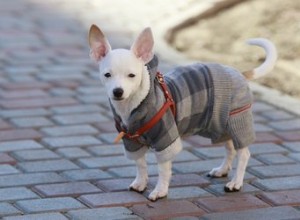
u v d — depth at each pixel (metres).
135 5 10.47
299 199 5.16
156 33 9.12
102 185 5.39
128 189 5.32
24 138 6.29
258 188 5.36
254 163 5.80
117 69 4.80
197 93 5.04
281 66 7.83
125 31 9.31
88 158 5.90
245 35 8.75
